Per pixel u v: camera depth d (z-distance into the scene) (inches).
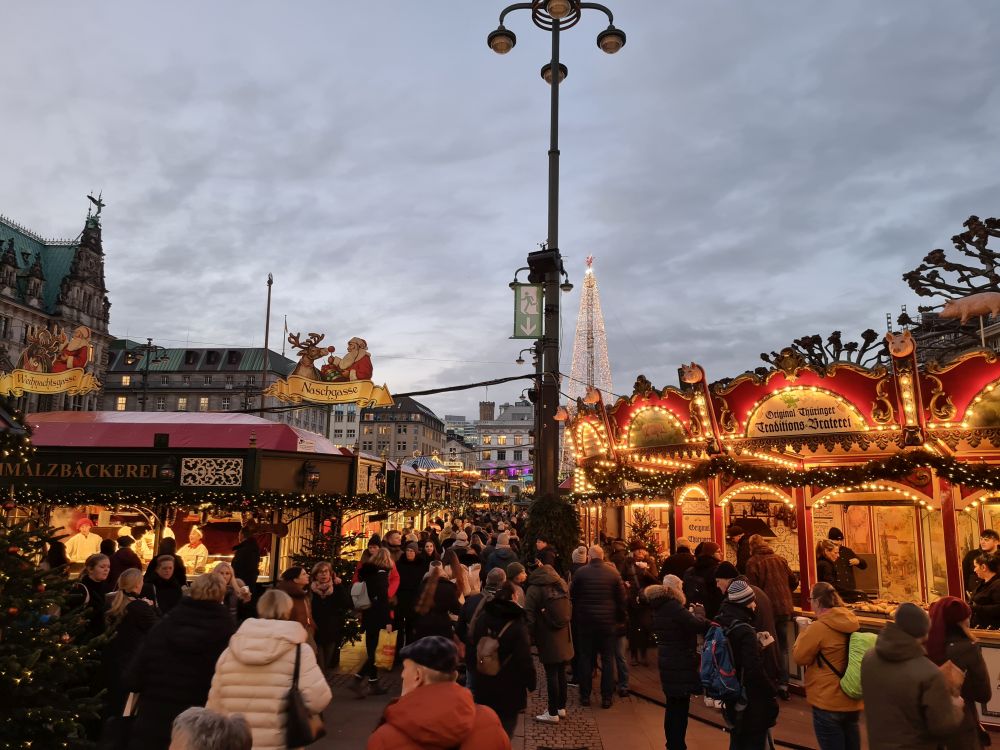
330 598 349.1
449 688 122.3
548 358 504.1
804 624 362.3
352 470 581.9
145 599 251.9
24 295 3496.6
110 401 4347.9
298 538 560.4
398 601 398.9
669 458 493.0
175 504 495.2
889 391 379.6
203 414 608.1
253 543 426.6
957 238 747.4
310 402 663.1
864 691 165.2
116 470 486.3
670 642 258.1
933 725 153.4
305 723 162.1
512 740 286.4
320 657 318.7
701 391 445.7
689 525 611.5
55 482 479.8
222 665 164.7
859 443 396.8
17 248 3634.4
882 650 162.6
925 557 506.3
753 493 579.5
